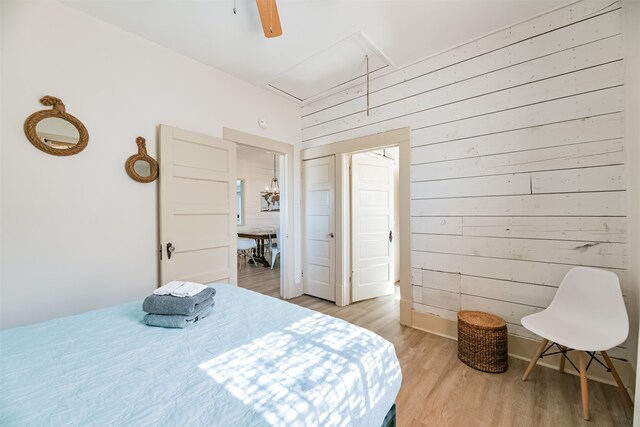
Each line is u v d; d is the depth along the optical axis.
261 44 2.37
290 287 3.67
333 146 3.43
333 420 0.80
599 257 1.81
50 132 1.80
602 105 1.79
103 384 0.86
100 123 2.02
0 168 1.63
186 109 2.55
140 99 2.24
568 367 1.93
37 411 0.74
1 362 0.98
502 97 2.18
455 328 2.45
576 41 1.88
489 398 1.66
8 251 1.66
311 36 2.27
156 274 2.32
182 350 1.07
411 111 2.70
